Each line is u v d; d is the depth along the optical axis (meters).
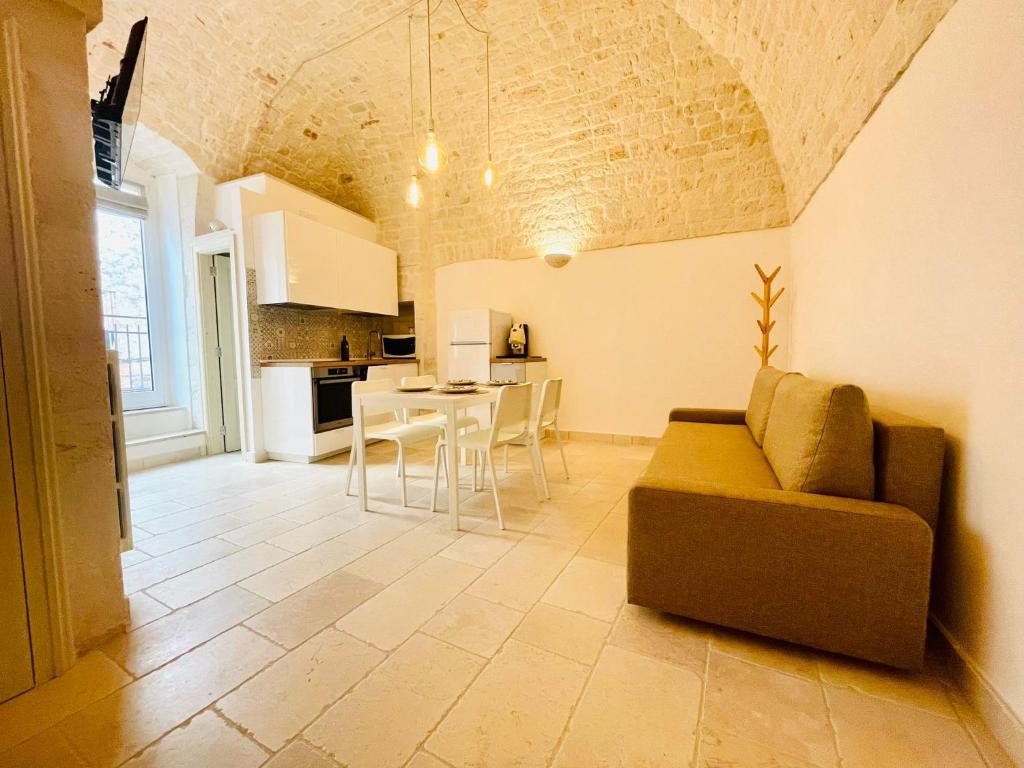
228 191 3.81
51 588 1.22
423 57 3.76
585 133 4.14
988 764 0.95
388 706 1.13
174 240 4.02
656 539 1.43
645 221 4.27
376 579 1.78
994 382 1.07
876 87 1.74
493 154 4.58
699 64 3.46
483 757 0.98
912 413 1.49
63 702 1.14
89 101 1.33
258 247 3.82
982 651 1.09
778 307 3.87
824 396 1.38
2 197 1.13
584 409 4.69
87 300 1.34
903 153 1.56
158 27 3.12
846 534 1.22
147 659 1.31
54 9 1.24
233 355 4.31
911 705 1.11
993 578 1.06
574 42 3.51
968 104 1.17
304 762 0.97
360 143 4.78
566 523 2.37
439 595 1.66
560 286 4.71
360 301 4.58
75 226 1.30
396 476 3.36
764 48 2.60
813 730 1.04
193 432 4.02
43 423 1.21
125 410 3.80
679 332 4.23
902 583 1.17
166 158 3.79
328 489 3.03
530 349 4.89
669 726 1.06
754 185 3.83
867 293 1.91
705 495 1.37
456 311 4.53
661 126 3.90
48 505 1.22
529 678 1.23
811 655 1.32
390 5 3.24
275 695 1.17
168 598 1.65
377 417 4.47
